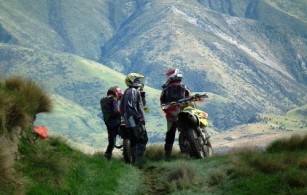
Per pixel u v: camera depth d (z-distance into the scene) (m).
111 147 25.52
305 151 20.12
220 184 17.14
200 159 23.33
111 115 25.58
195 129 25.33
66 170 17.03
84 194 16.28
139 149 24.00
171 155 26.70
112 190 17.81
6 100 16.05
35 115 19.41
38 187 14.45
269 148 21.92
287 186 14.77
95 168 20.31
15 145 16.03
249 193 15.21
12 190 13.23
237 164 18.12
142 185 19.27
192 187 17.56
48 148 18.83
